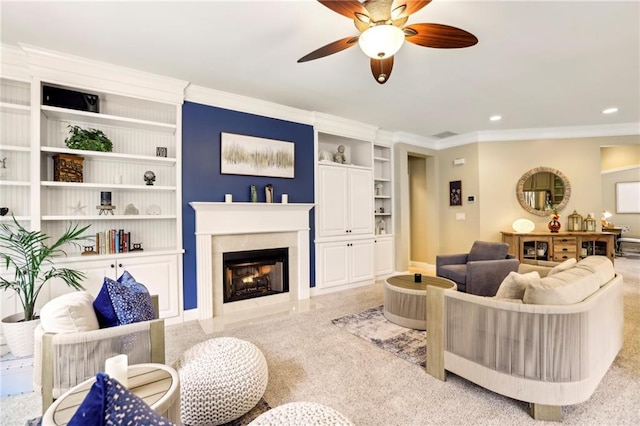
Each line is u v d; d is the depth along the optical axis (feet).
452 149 19.04
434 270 19.66
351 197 15.38
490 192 17.75
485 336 6.07
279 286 13.21
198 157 11.28
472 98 12.31
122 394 2.36
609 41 8.13
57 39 8.04
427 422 5.49
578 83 10.87
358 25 6.25
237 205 11.68
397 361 7.73
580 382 5.37
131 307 5.82
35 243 8.54
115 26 7.48
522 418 5.58
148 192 11.15
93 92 9.64
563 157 17.06
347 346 8.60
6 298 8.54
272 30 7.66
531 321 5.54
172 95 10.66
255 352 6.07
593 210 16.72
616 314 7.07
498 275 11.32
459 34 6.29
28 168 9.34
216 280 11.52
